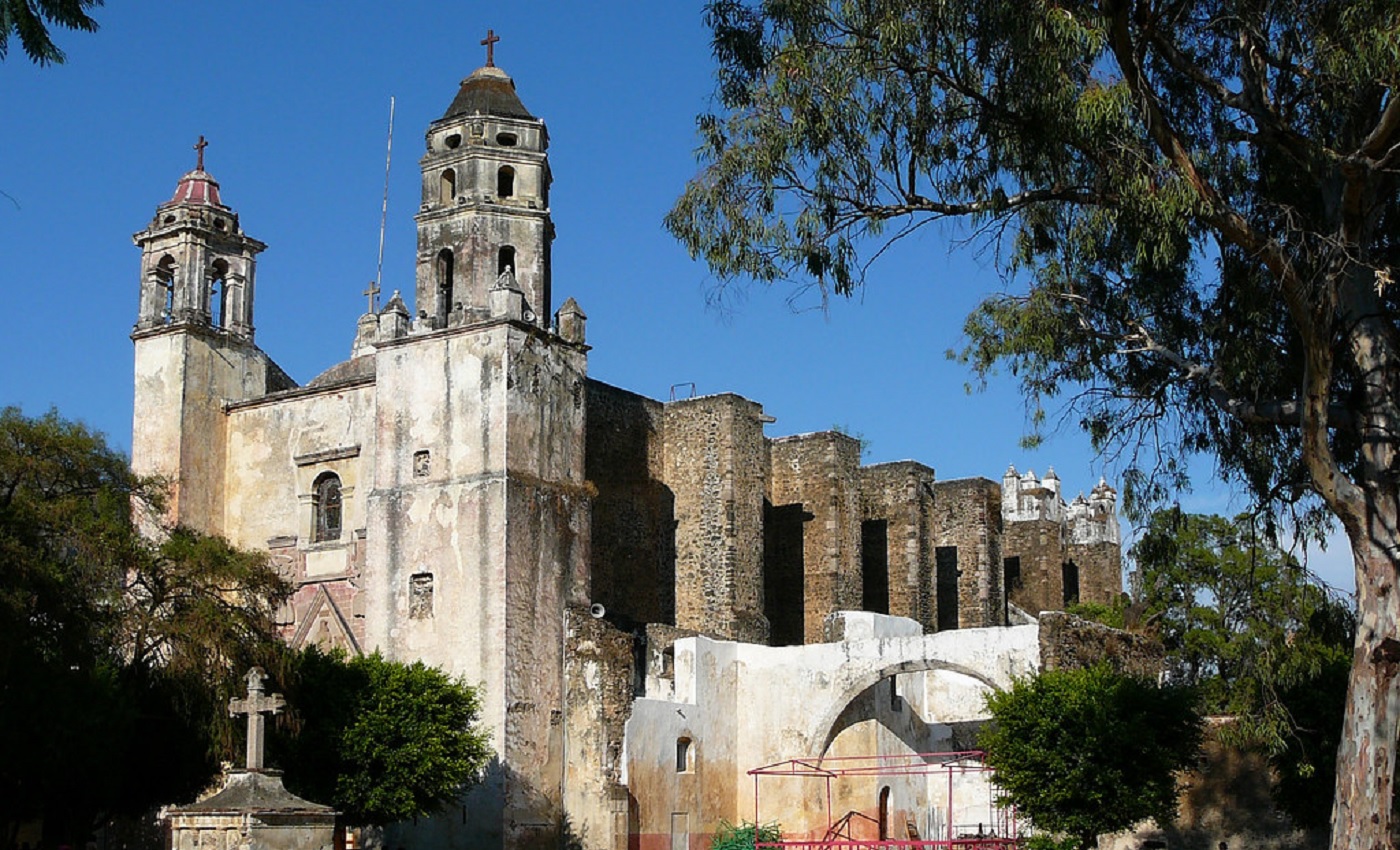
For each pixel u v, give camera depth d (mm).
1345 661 39312
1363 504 27891
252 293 57562
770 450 63656
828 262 29484
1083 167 29344
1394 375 28391
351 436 52906
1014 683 39094
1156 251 27562
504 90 53062
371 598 49625
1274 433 31797
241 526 54500
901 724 53625
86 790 35906
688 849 49125
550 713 47969
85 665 35250
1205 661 57500
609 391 58156
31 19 21734
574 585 49781
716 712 51375
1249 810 43969
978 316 31859
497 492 48000
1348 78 26297
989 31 27359
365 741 40031
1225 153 29891
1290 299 27156
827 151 29094
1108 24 26312
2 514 34312
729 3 29484
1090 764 36594
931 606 65188
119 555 36656
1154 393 32406
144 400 54938
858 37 28578
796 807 50875
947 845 44781
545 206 52469
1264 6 27750
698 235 29562
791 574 62312
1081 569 79125
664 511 59719
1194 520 58844
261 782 28547
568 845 47219
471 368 49438
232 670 37500
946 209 29531
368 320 60500
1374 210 28234
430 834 46688
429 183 52125
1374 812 27406
